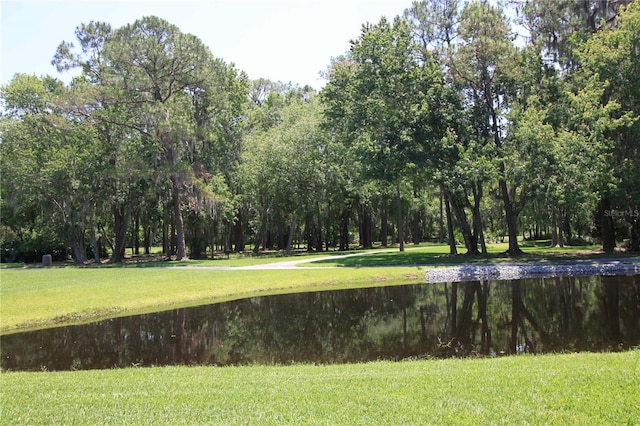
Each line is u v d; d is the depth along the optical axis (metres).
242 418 6.02
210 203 36.78
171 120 34.12
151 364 11.51
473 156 28.66
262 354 12.25
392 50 31.22
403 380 7.56
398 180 33.47
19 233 50.19
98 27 38.44
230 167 42.88
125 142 39.72
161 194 40.62
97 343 13.95
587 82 29.89
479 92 32.06
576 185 26.25
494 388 6.82
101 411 6.47
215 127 39.28
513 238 31.80
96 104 35.84
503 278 24.56
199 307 19.41
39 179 37.66
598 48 29.09
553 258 29.14
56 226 40.75
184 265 32.97
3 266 38.50
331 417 5.95
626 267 24.72
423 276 25.05
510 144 30.00
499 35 30.20
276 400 6.71
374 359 11.38
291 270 26.58
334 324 15.95
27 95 40.97
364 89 31.70
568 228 43.22
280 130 46.16
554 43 33.56
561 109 29.62
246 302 20.30
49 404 6.85
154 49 34.66
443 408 6.11
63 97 35.03
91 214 40.00
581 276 23.83
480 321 15.64
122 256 45.59
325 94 34.28
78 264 39.50
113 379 8.73
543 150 26.80
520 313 16.55
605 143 27.89
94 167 38.62
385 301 19.78
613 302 17.55
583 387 6.66
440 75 30.70
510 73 30.05
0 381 8.80
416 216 60.34
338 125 35.06
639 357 8.68
